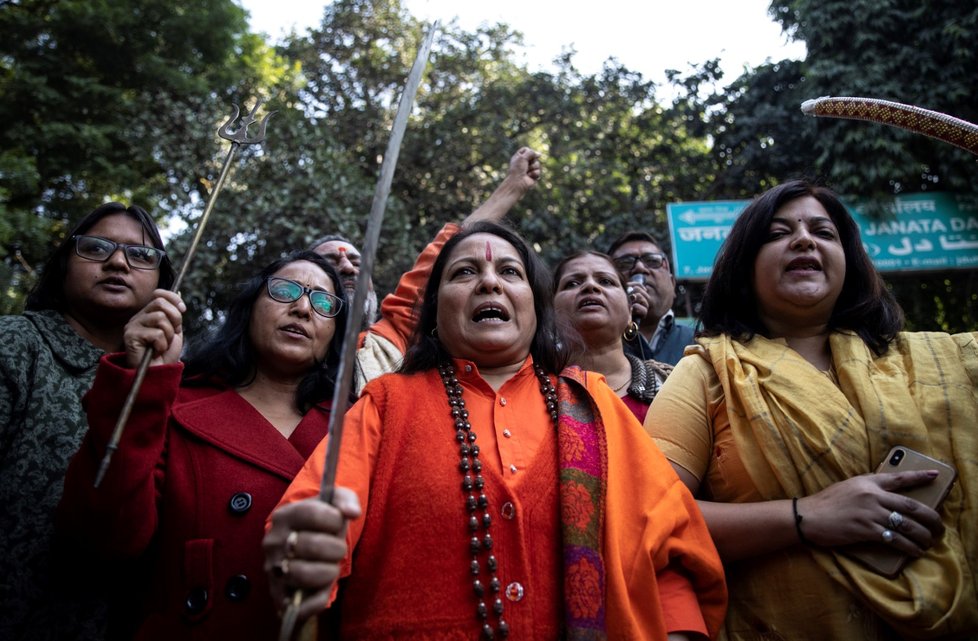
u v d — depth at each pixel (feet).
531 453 6.30
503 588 5.58
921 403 6.84
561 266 11.78
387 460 6.10
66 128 33.68
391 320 10.30
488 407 6.62
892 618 5.98
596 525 5.96
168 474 6.80
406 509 5.83
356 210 35.09
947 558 6.08
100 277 8.38
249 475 6.88
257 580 6.37
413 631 5.39
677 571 6.19
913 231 31.22
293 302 8.09
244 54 41.78
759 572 6.65
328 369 8.30
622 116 38.91
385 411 6.41
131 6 37.88
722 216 32.48
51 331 8.14
